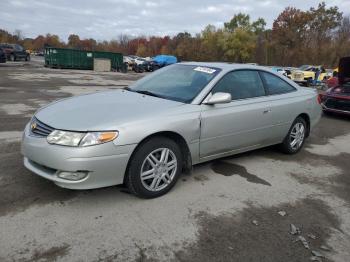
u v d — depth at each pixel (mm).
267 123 5039
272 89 5297
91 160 3316
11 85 14320
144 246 2969
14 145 5383
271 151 5953
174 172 3977
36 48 101438
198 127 4078
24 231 3061
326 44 55281
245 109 4645
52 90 13273
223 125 4363
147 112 3762
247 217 3566
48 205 3529
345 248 3145
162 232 3189
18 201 3568
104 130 3377
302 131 5898
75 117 3576
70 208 3498
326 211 3822
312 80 24156
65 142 3316
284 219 3582
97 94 4598
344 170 5234
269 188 4332
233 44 64562
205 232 3240
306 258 2963
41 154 3408
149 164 3736
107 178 3459
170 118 3814
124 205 3631
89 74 26641
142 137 3551
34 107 9062
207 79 4477
